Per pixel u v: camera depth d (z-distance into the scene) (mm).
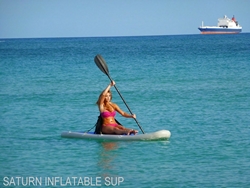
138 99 37875
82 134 25062
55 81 51906
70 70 66250
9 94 41812
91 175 19188
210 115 30719
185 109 33031
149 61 81625
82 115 31328
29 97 39750
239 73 57562
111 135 24672
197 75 55938
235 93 40344
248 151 22281
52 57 100062
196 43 175750
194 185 18016
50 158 21531
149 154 21969
